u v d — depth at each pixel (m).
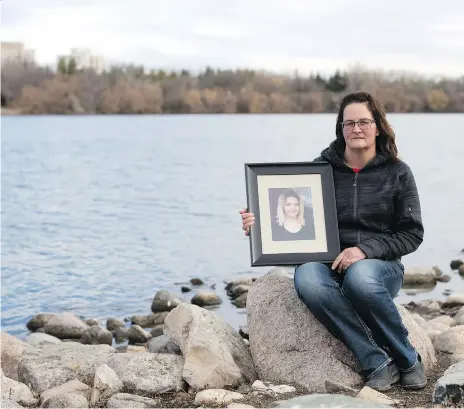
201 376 4.98
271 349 5.22
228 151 34.47
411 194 5.13
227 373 5.04
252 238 5.10
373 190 5.14
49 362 5.40
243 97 61.88
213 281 11.52
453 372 4.77
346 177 5.22
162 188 22.52
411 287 10.88
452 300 9.28
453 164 27.91
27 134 45.81
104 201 20.06
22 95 61.84
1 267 12.35
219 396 4.77
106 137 43.50
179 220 16.97
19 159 31.69
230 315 9.48
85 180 24.62
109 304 10.27
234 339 5.45
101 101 63.22
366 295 4.81
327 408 4.34
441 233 15.19
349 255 4.99
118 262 12.80
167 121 58.16
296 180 5.22
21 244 14.32
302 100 58.88
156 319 9.41
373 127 5.12
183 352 5.28
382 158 5.15
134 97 63.44
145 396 4.93
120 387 4.99
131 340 8.48
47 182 24.17
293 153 33.41
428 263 12.62
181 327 5.39
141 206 19.11
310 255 5.09
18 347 6.11
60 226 16.33
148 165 29.12
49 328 8.66
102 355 5.55
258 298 5.46
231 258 13.12
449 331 5.75
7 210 18.55
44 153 34.41
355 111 5.10
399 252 5.05
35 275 11.86
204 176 25.45
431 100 51.44
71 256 13.23
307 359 5.12
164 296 10.06
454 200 19.50
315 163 5.24
